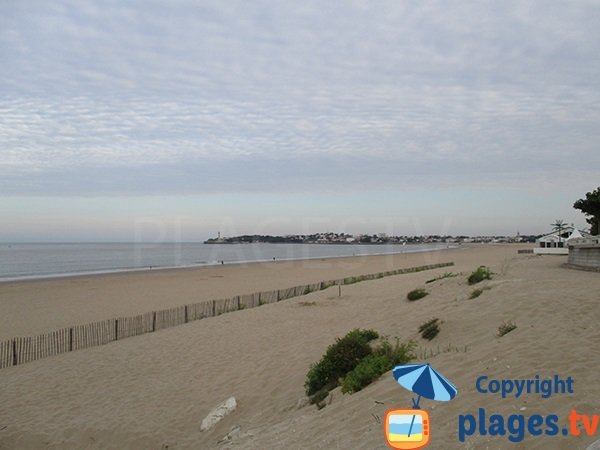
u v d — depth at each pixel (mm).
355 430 6387
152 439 9820
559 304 10977
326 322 16891
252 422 9328
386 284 25766
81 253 112938
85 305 28922
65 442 10109
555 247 47500
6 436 10492
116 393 12305
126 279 44781
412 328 12797
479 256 68000
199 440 9445
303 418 7934
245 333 16594
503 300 12258
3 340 19359
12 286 39000
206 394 11477
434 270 37094
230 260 78250
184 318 21391
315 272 50094
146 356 15117
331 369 9859
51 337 18469
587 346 7570
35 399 12352
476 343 9812
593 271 23141
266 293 28594
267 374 11859
